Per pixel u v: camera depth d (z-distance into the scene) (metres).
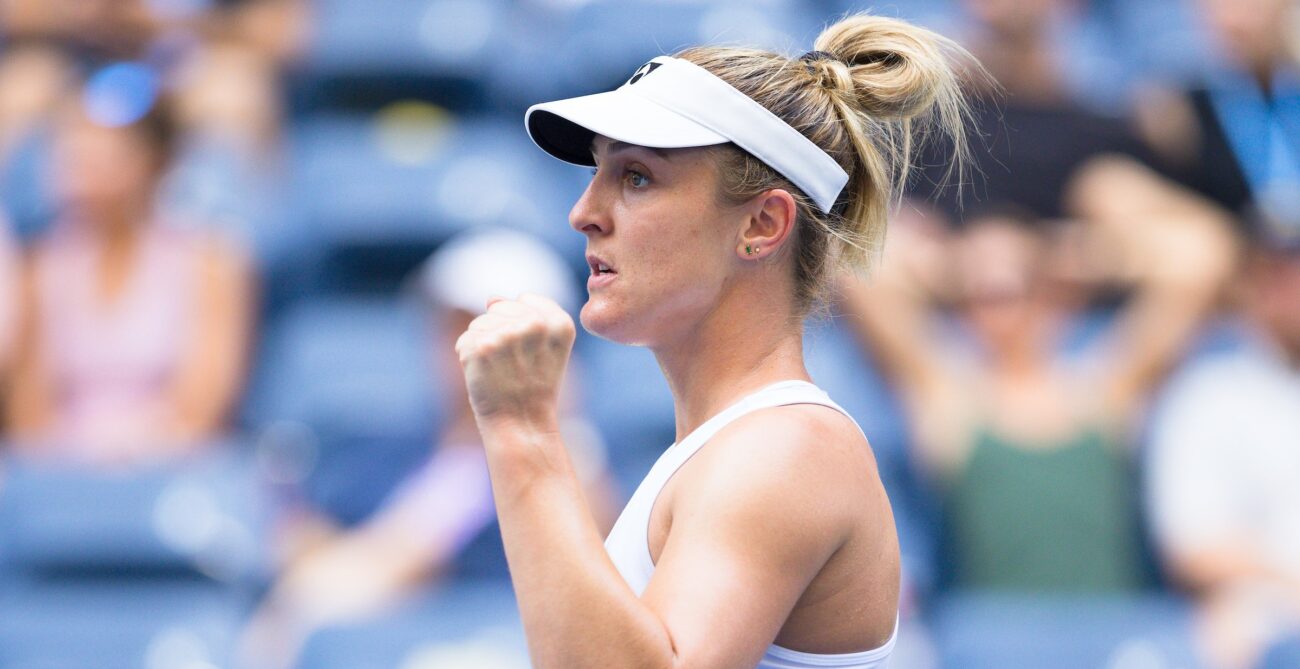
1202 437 16.67
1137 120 19.59
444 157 20.91
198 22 22.03
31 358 17.91
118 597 15.73
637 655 5.09
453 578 15.60
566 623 5.12
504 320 5.61
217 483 16.47
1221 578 16.09
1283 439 16.56
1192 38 22.16
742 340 6.21
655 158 6.05
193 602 15.66
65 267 18.14
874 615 6.01
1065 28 23.08
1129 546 16.56
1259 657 15.34
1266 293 17.25
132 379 17.72
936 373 17.44
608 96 6.19
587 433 15.87
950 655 15.49
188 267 18.25
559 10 24.00
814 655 5.91
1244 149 20.08
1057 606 15.93
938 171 18.30
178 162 19.34
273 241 19.64
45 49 21.12
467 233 19.97
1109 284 18.73
